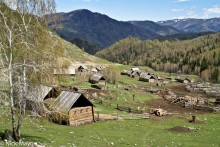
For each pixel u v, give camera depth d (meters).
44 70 33.94
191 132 57.78
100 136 47.56
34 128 45.59
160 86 167.00
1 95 32.66
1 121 44.44
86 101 59.88
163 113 77.38
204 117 78.00
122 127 58.44
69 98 57.72
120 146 40.69
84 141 41.00
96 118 63.88
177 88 168.25
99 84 119.62
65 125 56.03
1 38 32.84
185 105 97.50
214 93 152.25
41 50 33.69
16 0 32.88
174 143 46.47
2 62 31.52
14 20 33.12
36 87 33.97
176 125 65.00
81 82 123.69
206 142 49.16
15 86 33.44
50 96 52.16
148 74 183.50
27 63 33.25
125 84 143.00
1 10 32.84
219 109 90.81
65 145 35.44
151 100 105.25
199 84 192.88
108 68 140.62
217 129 62.75
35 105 34.59
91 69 183.38
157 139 49.06
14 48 33.44
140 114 74.00
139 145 42.88
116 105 86.81
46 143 34.62
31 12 33.50
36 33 33.59
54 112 42.97
